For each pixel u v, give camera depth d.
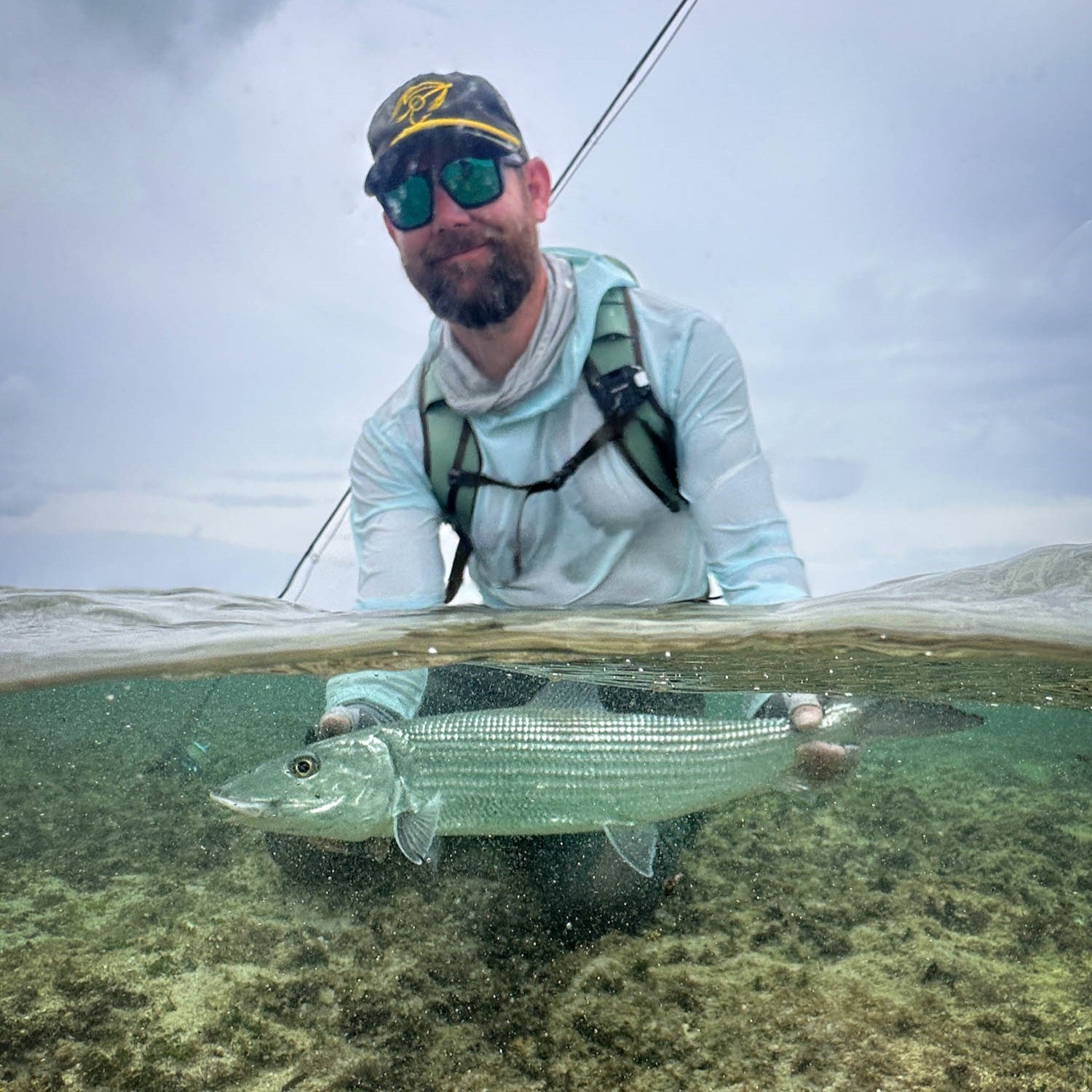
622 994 0.94
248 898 1.23
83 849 1.47
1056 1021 0.91
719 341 1.01
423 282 0.95
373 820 0.93
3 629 1.33
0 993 0.96
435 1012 0.91
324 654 1.16
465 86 0.93
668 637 1.06
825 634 1.04
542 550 1.07
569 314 0.98
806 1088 0.79
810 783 1.00
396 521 1.13
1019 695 1.40
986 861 1.39
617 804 0.95
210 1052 0.85
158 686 1.77
